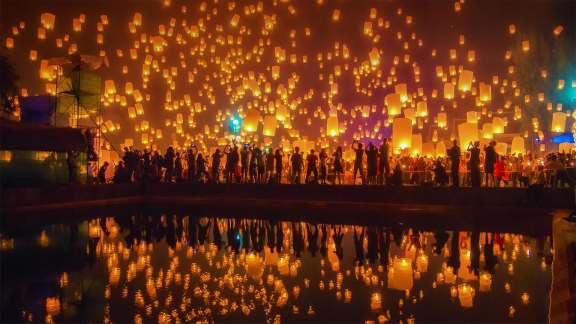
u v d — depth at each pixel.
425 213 12.48
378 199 14.38
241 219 11.77
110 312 4.46
